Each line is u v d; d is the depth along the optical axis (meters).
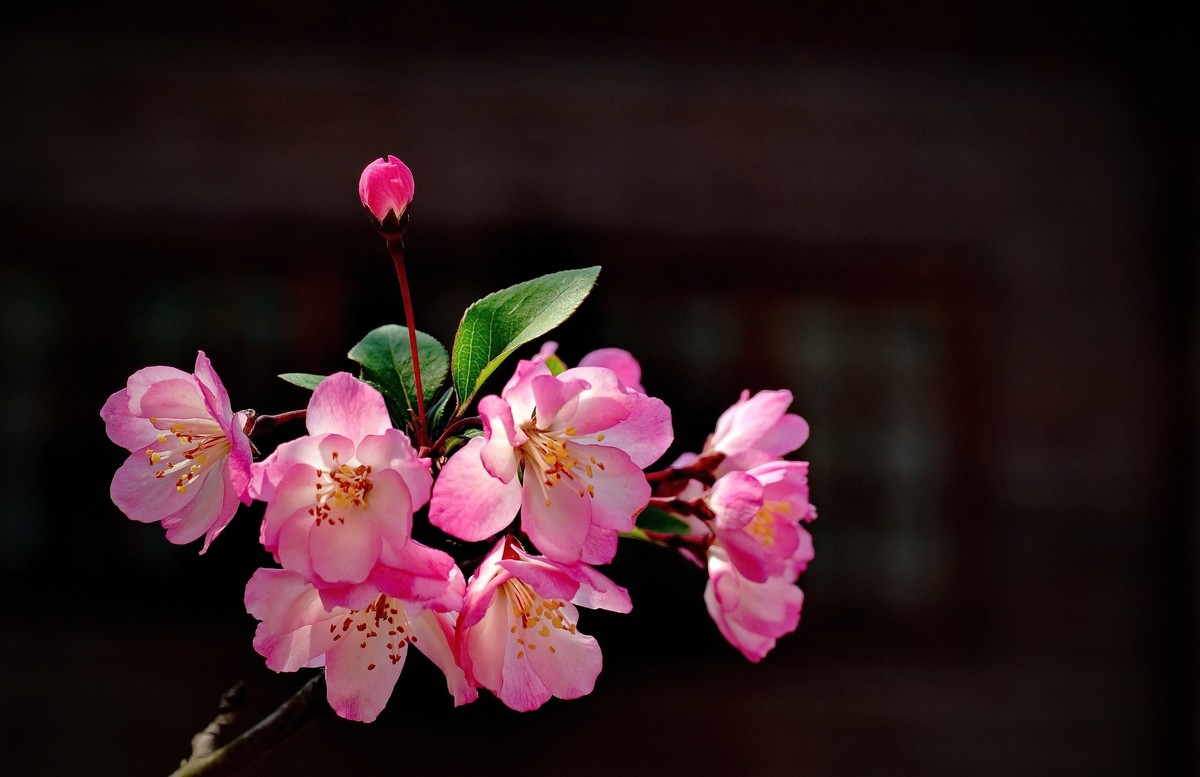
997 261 5.17
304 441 0.89
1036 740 4.99
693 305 5.11
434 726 4.78
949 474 5.10
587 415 1.00
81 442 4.95
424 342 1.15
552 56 5.13
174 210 4.93
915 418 5.18
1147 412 5.14
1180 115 5.12
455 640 0.89
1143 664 5.06
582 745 4.81
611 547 0.96
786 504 1.20
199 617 4.75
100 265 4.93
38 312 4.98
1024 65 5.23
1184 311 5.11
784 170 5.13
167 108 4.98
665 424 1.03
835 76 5.20
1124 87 5.23
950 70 5.22
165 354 4.98
